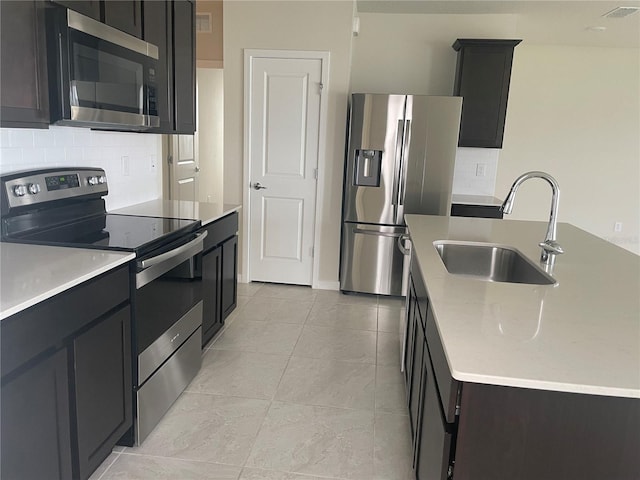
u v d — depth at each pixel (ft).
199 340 8.95
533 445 3.76
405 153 13.17
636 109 18.89
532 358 3.60
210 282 9.65
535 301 4.94
